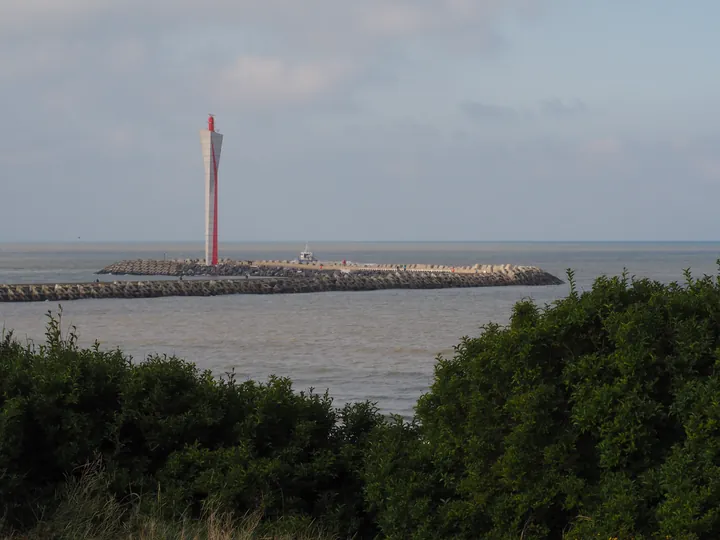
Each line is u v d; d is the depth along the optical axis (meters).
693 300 14.95
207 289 163.38
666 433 14.26
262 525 16.05
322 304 140.62
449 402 16.73
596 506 13.82
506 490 14.94
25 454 16.50
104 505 16.03
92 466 16.62
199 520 16.12
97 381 17.66
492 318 111.75
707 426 13.25
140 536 15.13
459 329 95.44
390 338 85.12
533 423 14.52
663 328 14.83
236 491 16.41
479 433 15.56
